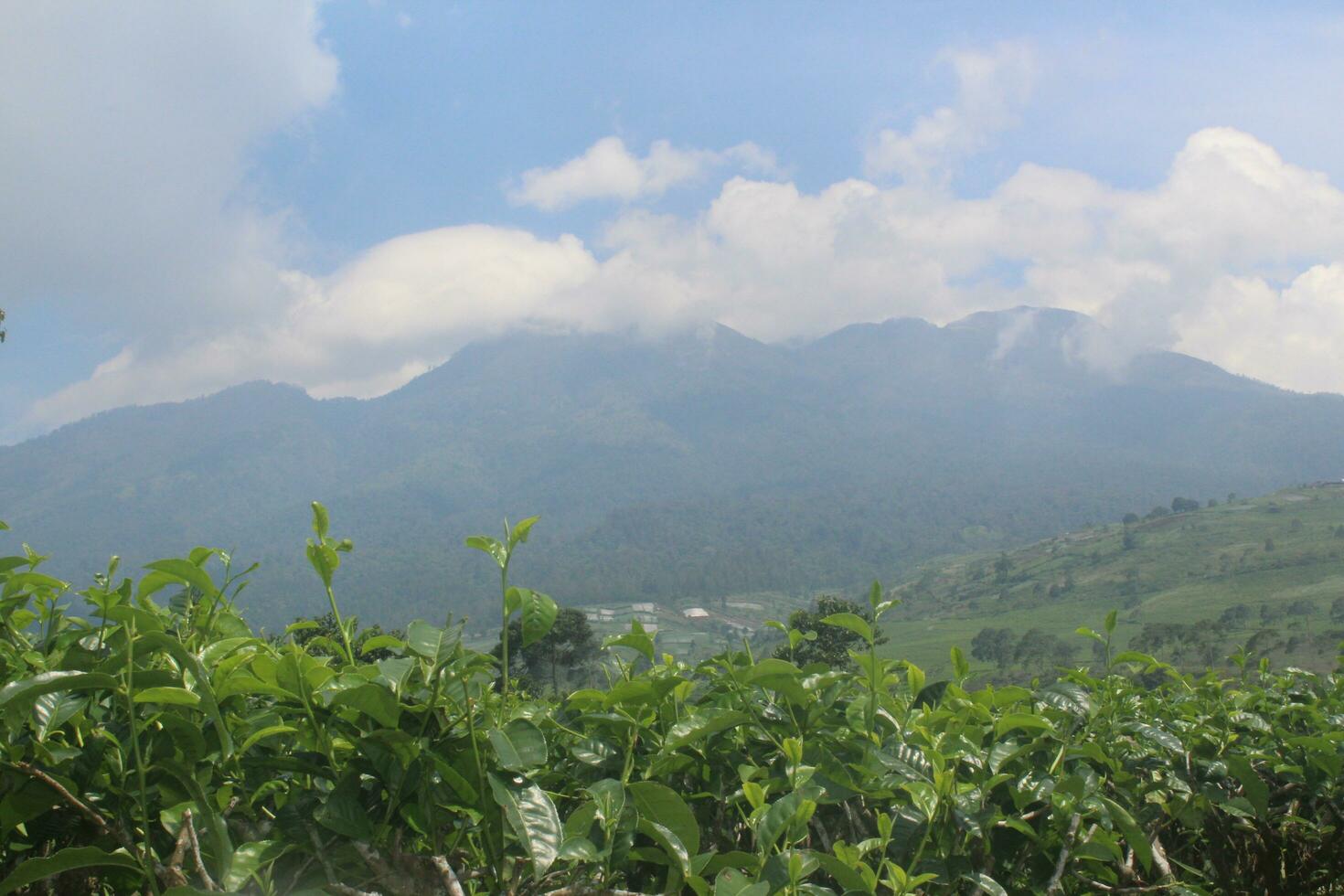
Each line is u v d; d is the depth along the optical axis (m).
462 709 2.10
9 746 1.72
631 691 2.46
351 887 1.87
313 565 2.25
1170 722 3.48
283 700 2.12
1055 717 3.13
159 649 1.91
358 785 1.96
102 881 1.84
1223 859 3.39
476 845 2.14
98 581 2.37
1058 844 2.58
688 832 1.99
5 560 2.40
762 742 2.65
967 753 2.58
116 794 1.84
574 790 2.55
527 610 2.02
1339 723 3.54
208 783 1.92
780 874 1.89
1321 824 3.62
